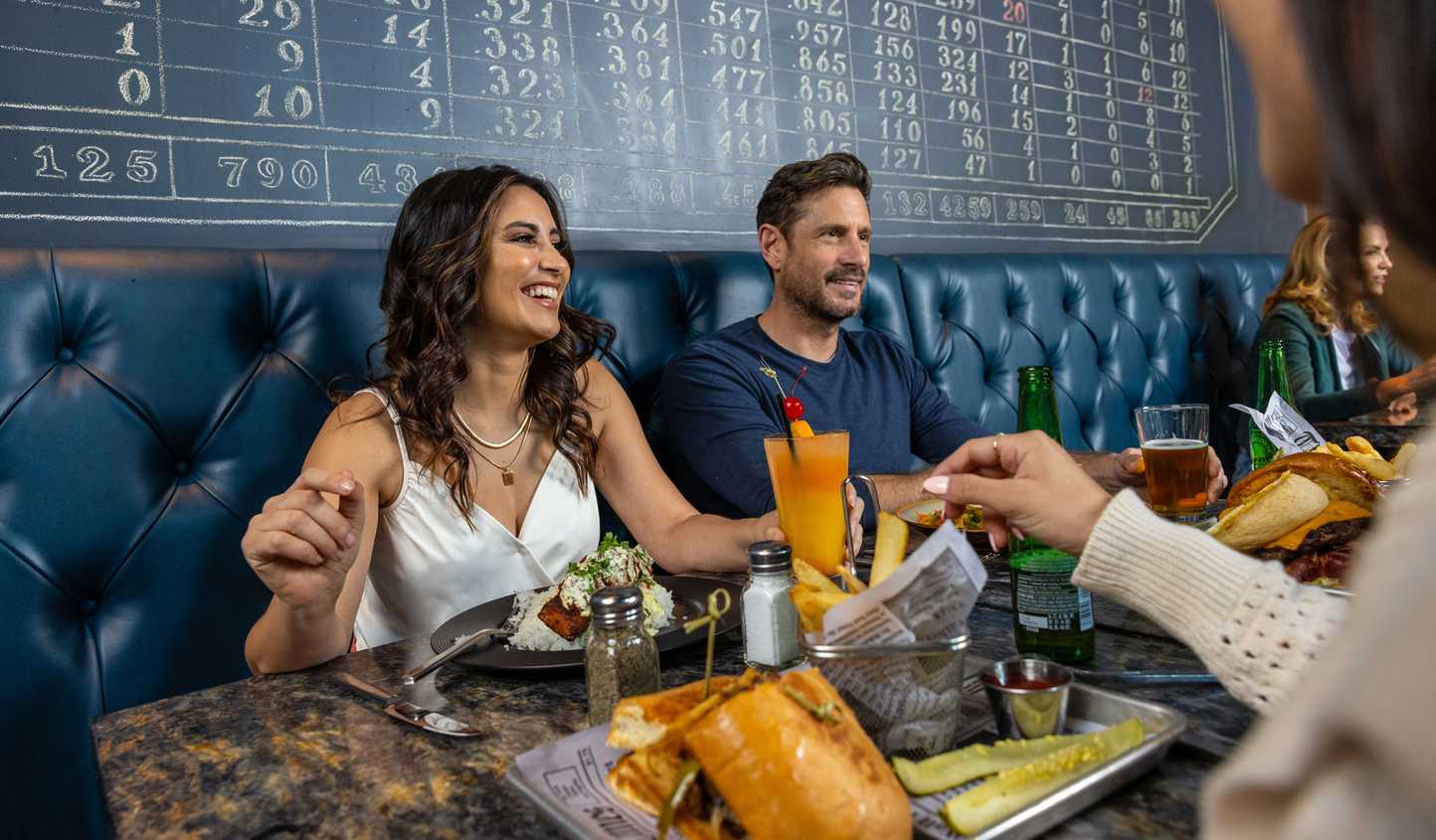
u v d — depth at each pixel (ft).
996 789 1.59
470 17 6.06
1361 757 0.61
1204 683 2.22
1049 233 9.87
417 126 5.86
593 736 1.90
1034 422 3.18
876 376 6.68
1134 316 9.25
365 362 5.16
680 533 4.60
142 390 4.48
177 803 1.92
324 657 3.12
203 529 4.63
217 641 4.66
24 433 4.17
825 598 1.86
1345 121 0.77
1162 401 9.39
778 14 7.71
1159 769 1.78
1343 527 2.77
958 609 1.80
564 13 6.49
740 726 1.42
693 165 7.22
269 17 5.30
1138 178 10.73
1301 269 8.91
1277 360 4.71
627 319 6.19
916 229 8.72
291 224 5.41
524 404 4.83
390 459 4.38
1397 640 0.60
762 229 6.56
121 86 4.85
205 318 4.68
